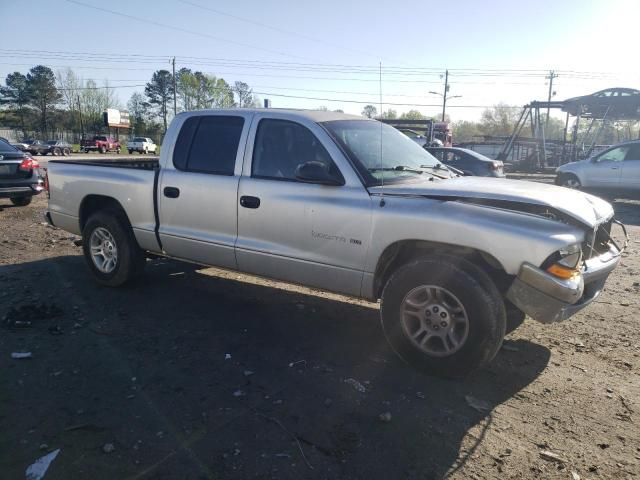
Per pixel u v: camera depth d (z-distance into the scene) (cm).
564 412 328
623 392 355
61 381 356
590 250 363
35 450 280
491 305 340
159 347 415
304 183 419
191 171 490
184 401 333
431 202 368
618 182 1472
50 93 8675
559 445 294
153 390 346
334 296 553
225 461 275
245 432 301
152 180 510
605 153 1516
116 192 539
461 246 357
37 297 527
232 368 381
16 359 387
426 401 339
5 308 493
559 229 337
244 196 447
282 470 269
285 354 407
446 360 358
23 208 1134
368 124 482
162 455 278
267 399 338
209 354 404
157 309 501
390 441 295
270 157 445
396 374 376
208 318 481
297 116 438
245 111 471
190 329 454
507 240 336
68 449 282
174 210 497
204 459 276
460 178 454
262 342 429
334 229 400
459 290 346
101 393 341
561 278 332
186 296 542
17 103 8731
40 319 466
